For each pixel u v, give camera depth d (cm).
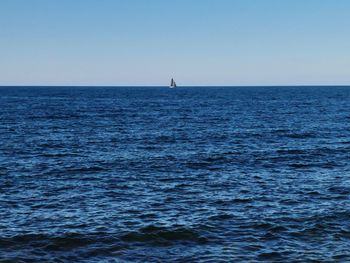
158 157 3275
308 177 2636
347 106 9794
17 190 2283
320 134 4703
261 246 1541
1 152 3431
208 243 1570
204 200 2116
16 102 11344
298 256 1452
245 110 8544
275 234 1656
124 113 7731
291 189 2338
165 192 2264
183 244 1562
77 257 1447
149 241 1587
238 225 1753
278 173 2748
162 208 1980
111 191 2278
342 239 1606
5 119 6178
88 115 7181
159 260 1420
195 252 1490
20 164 2964
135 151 3550
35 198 2134
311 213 1906
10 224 1745
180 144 3950
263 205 2034
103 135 4562
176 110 8581
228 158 3250
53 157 3244
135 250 1506
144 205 2027
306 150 3631
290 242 1579
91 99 13900
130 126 5481
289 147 3797
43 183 2441
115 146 3809
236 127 5378
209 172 2766
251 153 3481
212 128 5256
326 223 1772
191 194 2228
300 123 5881
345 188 2356
